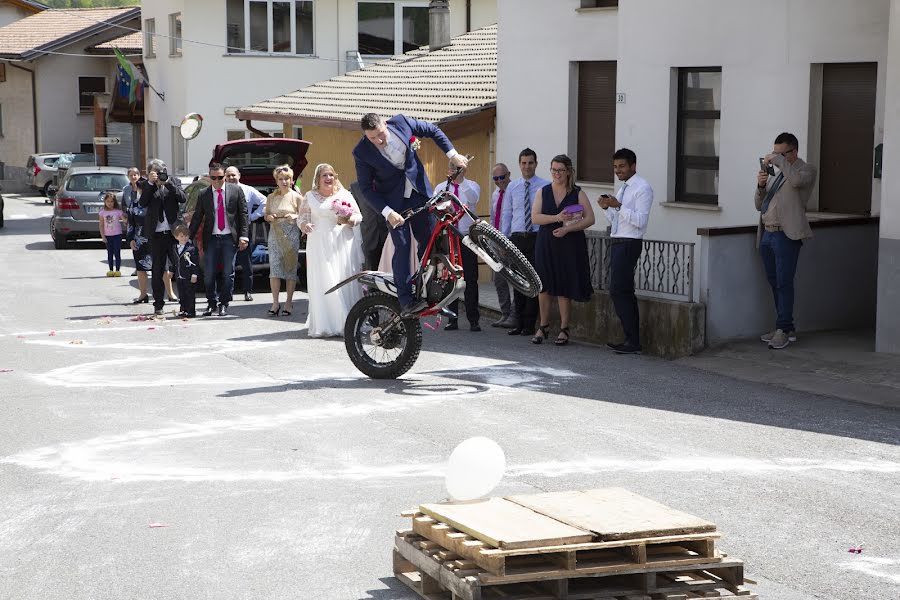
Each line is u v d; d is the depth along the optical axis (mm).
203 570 5801
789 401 9758
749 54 13828
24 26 55406
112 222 20922
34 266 23250
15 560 5977
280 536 6309
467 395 10016
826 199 13305
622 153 12047
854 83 12891
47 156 47312
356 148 10227
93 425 9000
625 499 5379
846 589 5477
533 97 18062
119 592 5516
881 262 11328
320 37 36188
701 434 8547
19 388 10500
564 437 8453
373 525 6477
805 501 6863
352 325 10812
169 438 8562
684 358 11789
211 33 35688
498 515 5133
